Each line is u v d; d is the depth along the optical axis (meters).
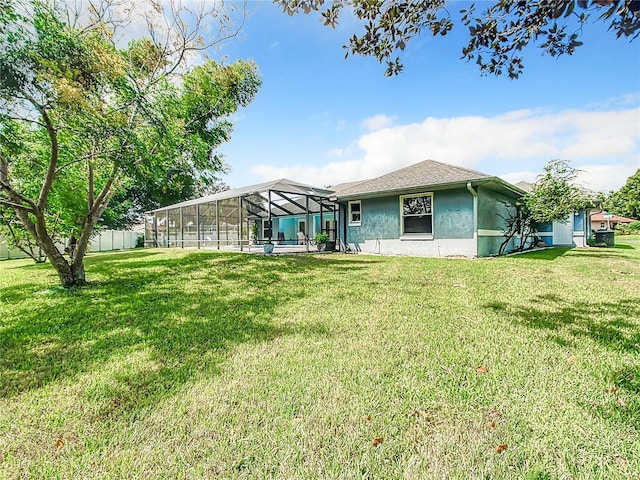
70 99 4.62
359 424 1.79
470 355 2.66
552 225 16.69
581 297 4.59
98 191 8.11
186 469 1.49
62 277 6.29
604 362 2.47
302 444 1.64
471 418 1.82
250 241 14.59
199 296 5.18
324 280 6.32
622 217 40.94
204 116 9.55
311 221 17.73
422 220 11.22
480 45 3.00
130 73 5.94
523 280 5.95
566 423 1.75
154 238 21.36
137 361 2.74
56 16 4.99
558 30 2.91
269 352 2.85
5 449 1.65
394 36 3.05
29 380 2.42
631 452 1.53
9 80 4.24
